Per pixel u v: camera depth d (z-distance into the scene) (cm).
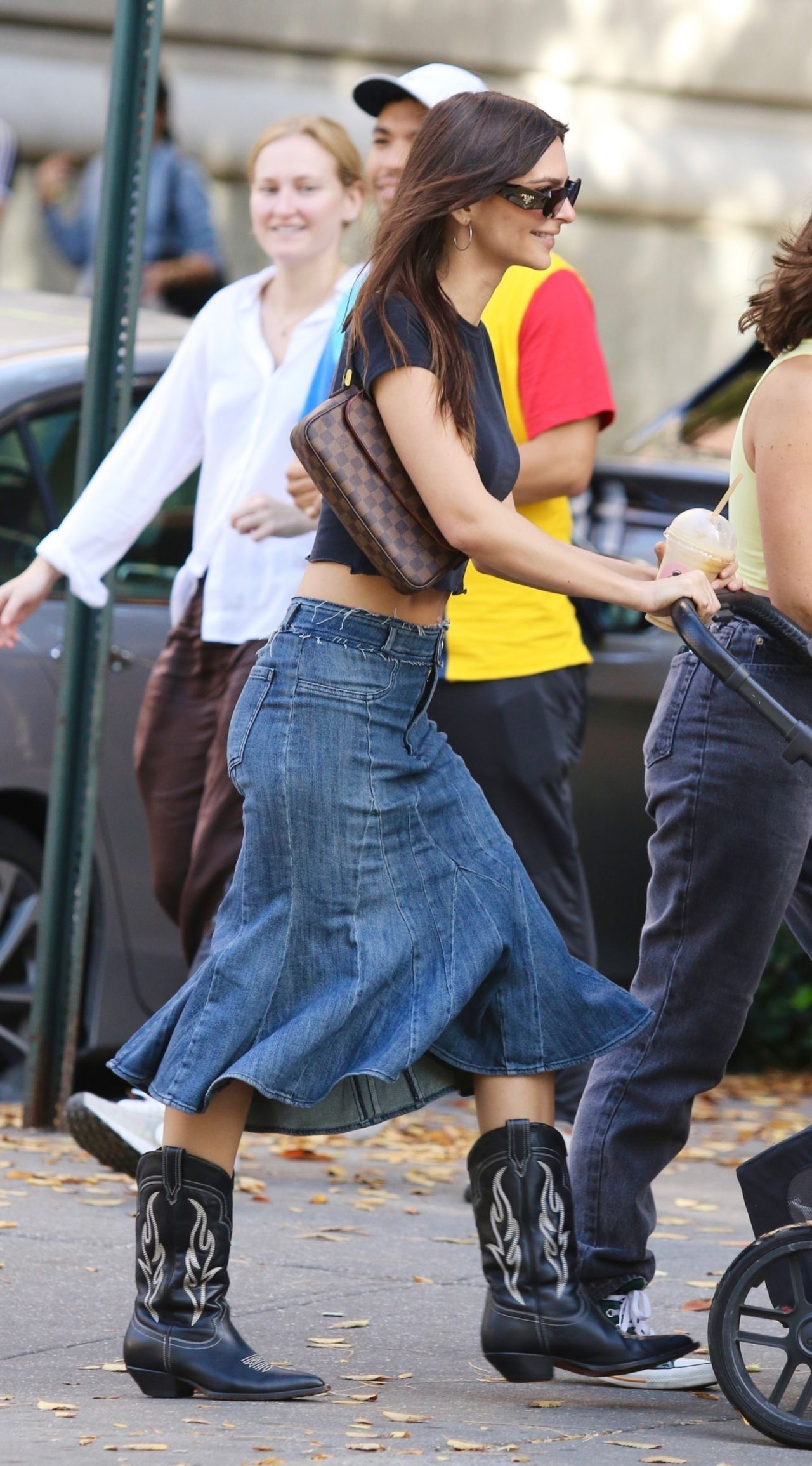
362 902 940
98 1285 1188
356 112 4019
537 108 941
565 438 1466
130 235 1662
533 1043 960
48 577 1472
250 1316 1143
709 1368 1024
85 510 1484
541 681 1511
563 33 4250
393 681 948
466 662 1496
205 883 1533
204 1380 964
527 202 928
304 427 921
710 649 926
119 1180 1496
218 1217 971
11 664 1733
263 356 1522
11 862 1775
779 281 991
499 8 4181
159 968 1833
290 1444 886
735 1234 1430
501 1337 973
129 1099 1745
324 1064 927
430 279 935
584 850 2105
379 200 1539
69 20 3838
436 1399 994
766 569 997
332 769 935
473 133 926
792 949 2411
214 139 3900
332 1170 1602
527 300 1466
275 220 1529
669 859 1030
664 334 4375
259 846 952
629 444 2331
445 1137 1822
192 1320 970
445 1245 1350
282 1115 968
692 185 4331
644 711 2119
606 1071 1049
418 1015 929
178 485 1534
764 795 1002
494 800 1515
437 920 951
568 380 1465
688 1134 1049
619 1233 1038
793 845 1013
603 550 2144
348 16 4044
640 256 4344
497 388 969
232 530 1520
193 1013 955
